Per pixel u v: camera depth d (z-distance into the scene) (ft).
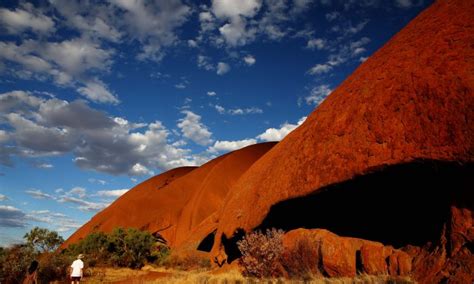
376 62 43.11
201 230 99.50
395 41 43.45
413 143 31.81
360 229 42.19
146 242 94.63
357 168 36.96
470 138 27.32
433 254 29.30
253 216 56.85
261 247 46.26
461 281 25.18
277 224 54.03
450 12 36.40
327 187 41.11
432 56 33.30
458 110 28.68
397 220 37.47
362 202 40.04
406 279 28.37
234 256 67.77
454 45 32.07
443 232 29.27
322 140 44.01
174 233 159.53
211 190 164.14
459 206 28.12
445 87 30.17
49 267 56.59
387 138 34.42
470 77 28.58
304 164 46.14
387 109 35.35
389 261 32.35
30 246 57.00
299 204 47.37
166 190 190.49
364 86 40.86
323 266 38.22
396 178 34.37
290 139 58.54
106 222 177.27
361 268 34.96
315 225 47.85
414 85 33.24
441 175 30.07
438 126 30.01
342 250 37.27
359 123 38.47
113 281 58.85
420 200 34.14
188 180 195.31
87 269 68.39
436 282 27.02
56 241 61.41
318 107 54.49
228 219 68.28
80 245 96.32
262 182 58.34
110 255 89.76
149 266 92.73
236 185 84.28
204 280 44.98
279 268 44.83
